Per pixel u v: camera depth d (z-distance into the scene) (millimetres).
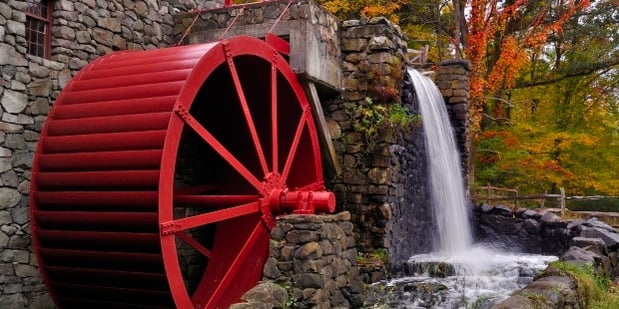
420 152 9938
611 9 19547
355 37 8922
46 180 6035
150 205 5492
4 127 6195
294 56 7922
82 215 5777
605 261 8180
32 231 6059
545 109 20281
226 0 9039
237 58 7023
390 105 8828
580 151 18953
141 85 6102
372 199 8594
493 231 11828
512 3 18828
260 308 5277
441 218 10562
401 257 9016
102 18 7504
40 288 6527
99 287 5980
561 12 18578
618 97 20391
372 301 7270
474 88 16625
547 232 11141
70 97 6461
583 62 19250
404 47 9750
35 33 6777
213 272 7734
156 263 5512
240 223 7891
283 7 8086
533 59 20422
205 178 8922
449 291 7688
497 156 18312
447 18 19109
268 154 8375
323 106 8945
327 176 8805
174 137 5680
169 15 8719
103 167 5746
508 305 5066
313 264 5871
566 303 5695
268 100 8203
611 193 18953
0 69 6152
